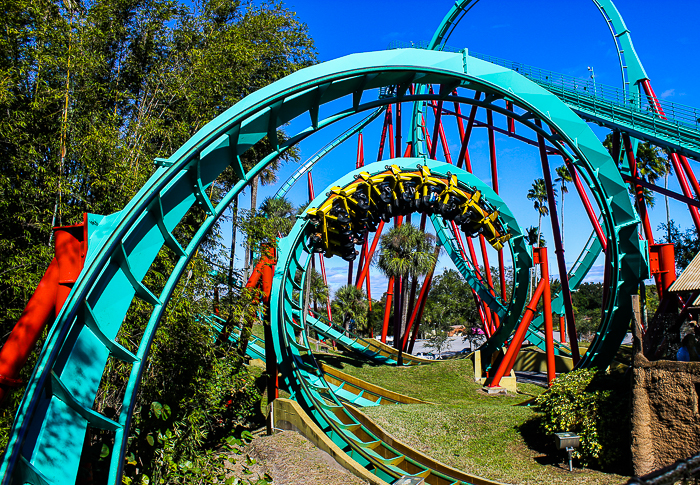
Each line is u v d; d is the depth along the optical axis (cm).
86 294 606
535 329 3153
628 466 945
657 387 899
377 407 1714
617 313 1526
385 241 3019
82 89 1115
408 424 1459
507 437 1234
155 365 1105
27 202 989
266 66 2041
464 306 5922
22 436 529
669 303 1100
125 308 693
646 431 899
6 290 946
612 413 991
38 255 961
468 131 2588
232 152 881
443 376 2431
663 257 1389
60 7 1169
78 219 1020
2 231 992
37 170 1007
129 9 1402
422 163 1967
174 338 1120
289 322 2003
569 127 1343
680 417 862
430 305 6456
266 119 920
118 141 1102
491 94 1434
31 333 634
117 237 650
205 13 1622
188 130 1399
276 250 1856
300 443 1304
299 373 1797
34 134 1052
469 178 2030
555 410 1088
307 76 932
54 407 603
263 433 1538
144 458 832
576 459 1038
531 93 1323
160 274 1034
